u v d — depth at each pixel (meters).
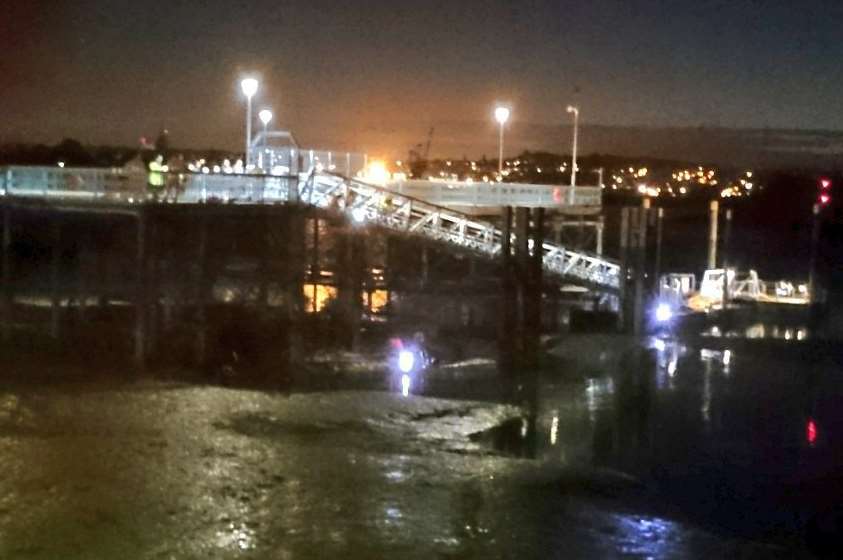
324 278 38.88
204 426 27.47
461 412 31.20
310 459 25.02
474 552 19.89
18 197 34.34
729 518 23.12
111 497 21.58
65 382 31.27
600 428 31.03
